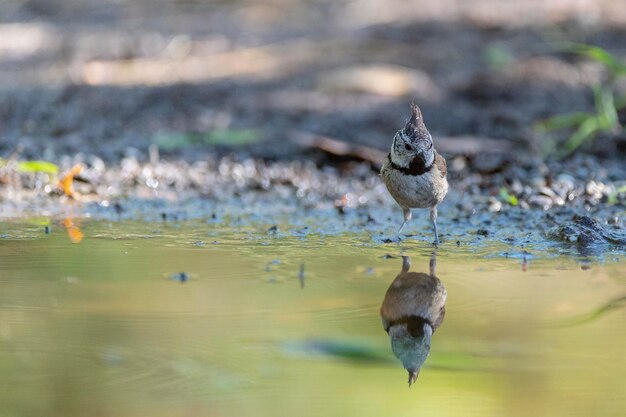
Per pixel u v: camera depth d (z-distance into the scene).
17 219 11.61
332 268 9.37
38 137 15.76
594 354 7.12
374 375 6.92
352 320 7.77
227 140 15.30
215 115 16.59
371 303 8.19
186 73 19.56
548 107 16.22
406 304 8.17
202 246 10.30
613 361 7.00
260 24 23.72
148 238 10.66
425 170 10.30
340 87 17.64
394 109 16.50
